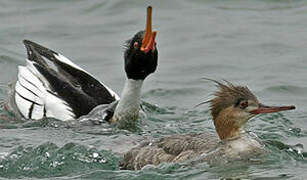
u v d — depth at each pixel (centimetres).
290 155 1365
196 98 1830
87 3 2441
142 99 1830
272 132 1546
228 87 1414
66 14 2373
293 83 1877
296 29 2220
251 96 1391
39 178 1295
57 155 1369
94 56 2100
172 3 2434
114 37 2209
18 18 2342
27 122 1655
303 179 1245
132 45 1623
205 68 2002
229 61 2041
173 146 1327
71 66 1767
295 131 1559
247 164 1312
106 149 1422
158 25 2277
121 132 1587
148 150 1327
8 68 2022
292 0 2433
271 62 2019
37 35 2223
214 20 2308
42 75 1722
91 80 1756
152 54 1620
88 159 1359
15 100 1738
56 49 2130
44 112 1678
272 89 1848
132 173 1281
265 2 2436
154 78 1955
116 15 2355
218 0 2455
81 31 2256
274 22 2280
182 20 2312
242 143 1359
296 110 1708
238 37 2188
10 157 1373
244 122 1383
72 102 1677
